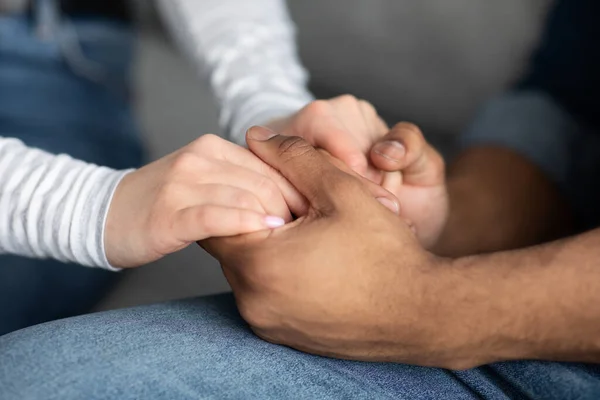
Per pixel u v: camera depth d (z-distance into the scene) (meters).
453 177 1.12
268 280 0.73
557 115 1.29
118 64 1.60
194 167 0.80
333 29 1.63
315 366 0.76
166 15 1.34
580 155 1.26
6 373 0.71
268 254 0.73
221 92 1.13
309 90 1.67
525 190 1.15
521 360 0.76
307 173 0.78
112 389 0.71
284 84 1.11
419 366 0.79
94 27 1.68
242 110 1.06
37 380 0.71
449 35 1.53
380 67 1.59
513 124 1.25
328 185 0.77
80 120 1.39
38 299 1.18
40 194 0.85
